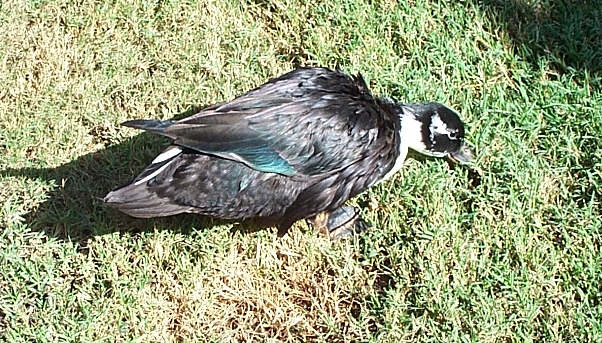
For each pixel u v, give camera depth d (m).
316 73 2.27
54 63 2.55
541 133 2.44
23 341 2.21
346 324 2.26
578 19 2.57
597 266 2.26
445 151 2.36
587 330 2.19
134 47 2.58
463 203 2.36
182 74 2.53
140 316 2.24
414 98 2.46
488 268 2.26
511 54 2.54
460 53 2.54
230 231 2.34
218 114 2.18
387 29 2.58
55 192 2.38
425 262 2.27
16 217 2.34
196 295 2.27
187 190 2.18
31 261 2.29
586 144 2.40
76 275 2.29
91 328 2.22
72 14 2.61
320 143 2.21
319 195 2.24
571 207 2.33
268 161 2.19
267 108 2.20
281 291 2.29
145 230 2.33
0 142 2.44
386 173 2.29
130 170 2.40
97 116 2.47
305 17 2.61
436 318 2.23
